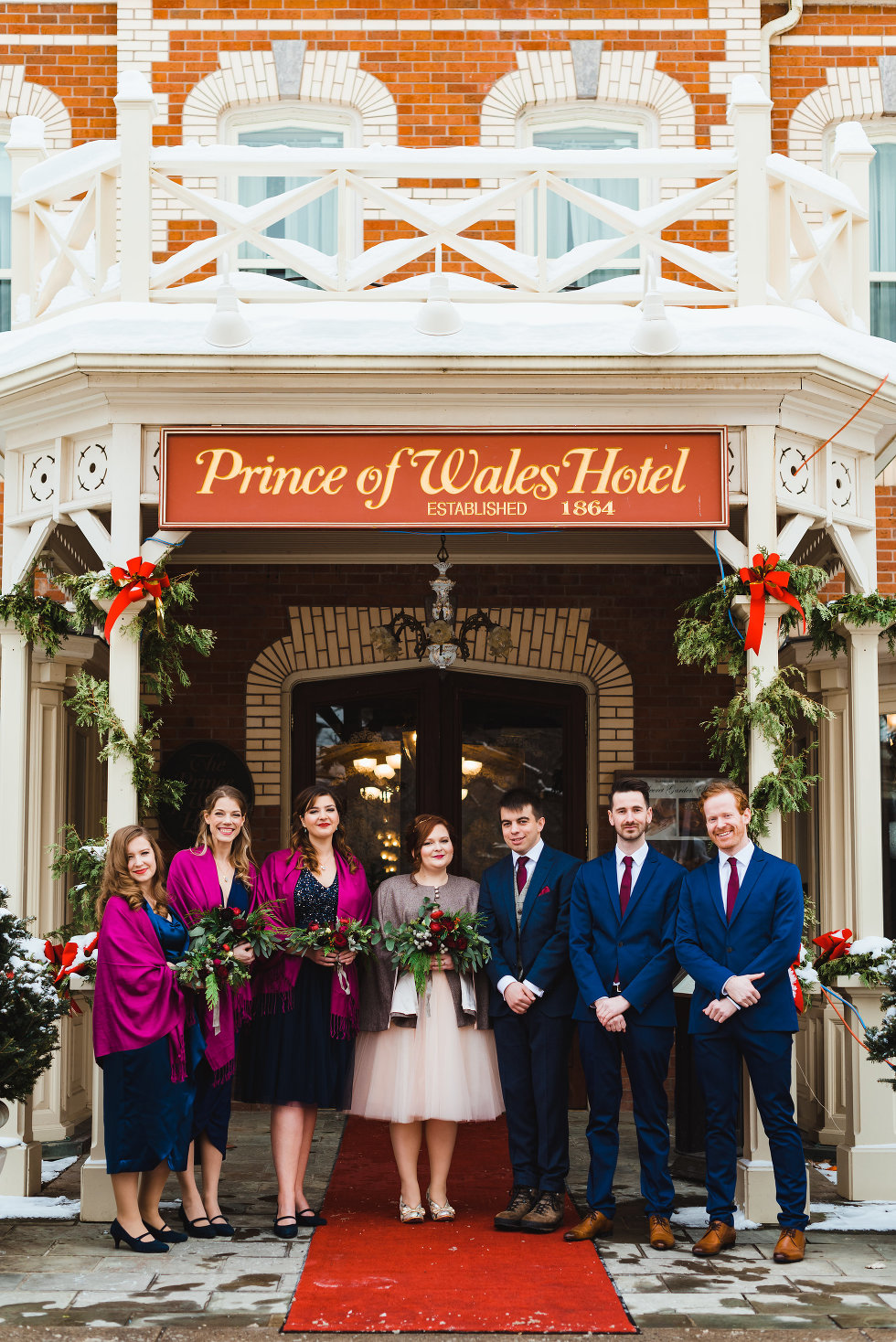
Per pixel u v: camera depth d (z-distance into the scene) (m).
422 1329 4.68
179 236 9.32
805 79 9.68
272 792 9.33
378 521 6.27
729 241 9.34
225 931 5.72
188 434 6.26
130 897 5.68
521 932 6.09
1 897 6.08
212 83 9.38
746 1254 5.64
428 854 6.15
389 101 9.40
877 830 6.87
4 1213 6.22
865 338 6.84
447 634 8.09
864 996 6.76
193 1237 5.86
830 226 7.14
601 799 9.40
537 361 6.16
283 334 6.25
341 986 5.98
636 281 6.71
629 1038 5.79
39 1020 5.83
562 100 9.46
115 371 6.18
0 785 6.96
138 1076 5.57
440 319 6.20
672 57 9.48
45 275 7.05
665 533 8.50
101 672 8.63
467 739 9.66
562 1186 5.98
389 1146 7.86
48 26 9.55
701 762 9.41
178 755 9.29
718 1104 5.71
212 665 9.41
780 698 6.25
